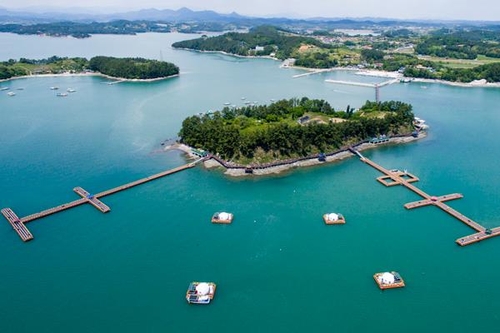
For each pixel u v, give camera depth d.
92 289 135.62
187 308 128.25
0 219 177.88
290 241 161.50
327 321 122.50
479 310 125.56
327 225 172.50
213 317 124.75
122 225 173.12
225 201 194.25
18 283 138.38
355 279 139.62
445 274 141.00
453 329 118.62
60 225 173.12
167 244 159.50
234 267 146.00
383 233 166.00
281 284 137.88
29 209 186.25
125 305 129.12
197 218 178.75
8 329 119.94
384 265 145.88
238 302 130.38
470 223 169.75
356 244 158.88
